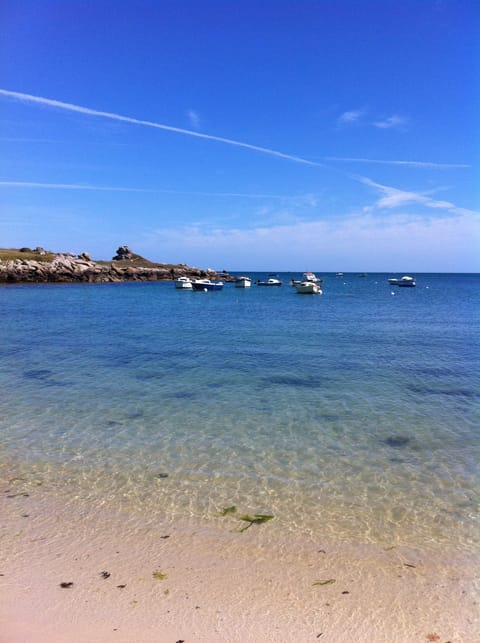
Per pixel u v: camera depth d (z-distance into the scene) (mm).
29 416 12289
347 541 6441
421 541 6457
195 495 7840
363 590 5383
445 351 23016
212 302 64500
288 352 22562
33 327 32969
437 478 8570
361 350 23281
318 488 8141
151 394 14656
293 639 4621
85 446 10156
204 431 11203
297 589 5391
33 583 5438
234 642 4570
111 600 5152
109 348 23672
